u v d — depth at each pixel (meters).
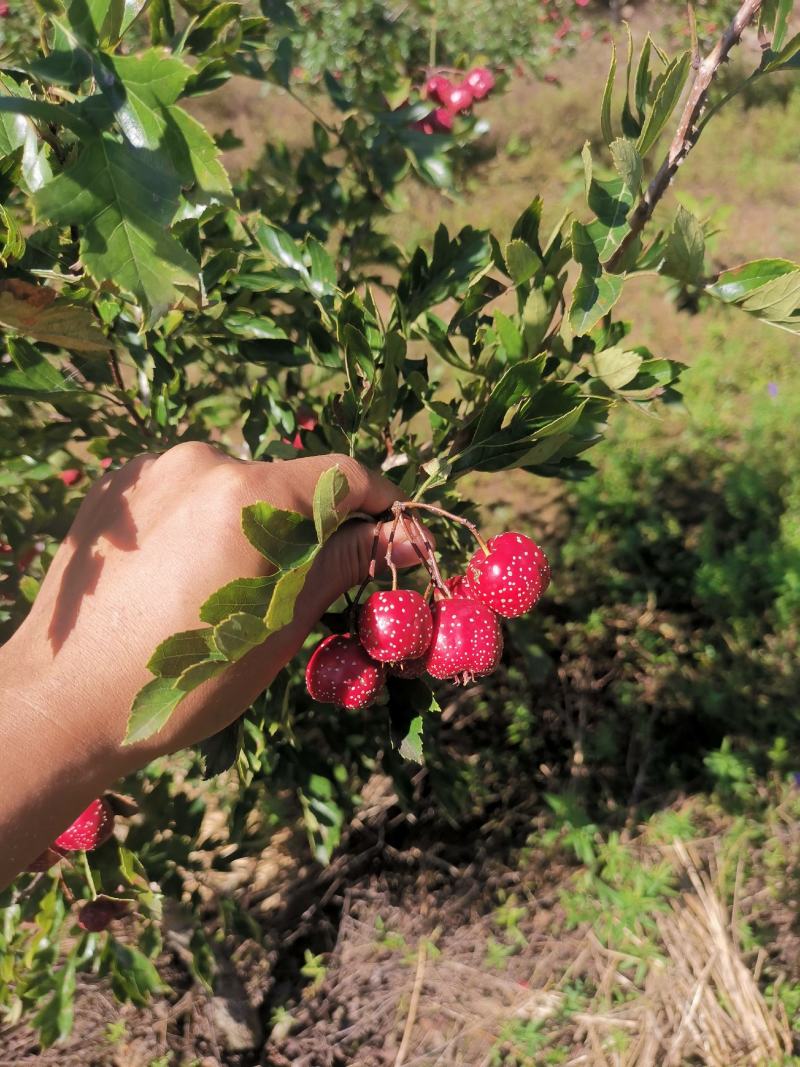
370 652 0.27
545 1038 0.54
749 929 0.58
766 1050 0.52
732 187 1.64
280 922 0.64
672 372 0.33
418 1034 0.57
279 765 0.50
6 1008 0.58
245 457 0.56
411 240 1.43
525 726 0.70
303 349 0.44
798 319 0.28
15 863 0.24
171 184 0.16
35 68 0.16
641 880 0.59
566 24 2.14
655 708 0.72
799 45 0.28
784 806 0.64
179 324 0.40
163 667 0.18
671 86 0.26
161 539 0.25
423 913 0.63
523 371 0.28
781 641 0.75
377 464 0.41
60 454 0.51
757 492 0.89
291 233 0.51
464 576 0.30
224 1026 0.57
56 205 0.16
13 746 0.24
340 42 1.75
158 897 0.47
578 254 0.26
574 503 0.94
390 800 0.68
